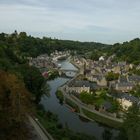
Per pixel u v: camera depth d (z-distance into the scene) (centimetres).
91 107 19675
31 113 12975
